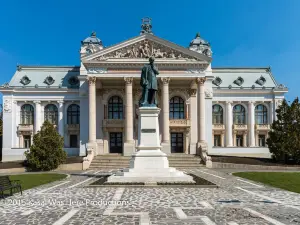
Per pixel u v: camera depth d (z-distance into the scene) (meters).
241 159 53.81
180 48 63.00
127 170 26.50
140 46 63.19
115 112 69.69
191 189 22.73
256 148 67.50
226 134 76.19
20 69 78.69
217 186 23.66
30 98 73.44
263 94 76.75
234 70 81.81
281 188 24.36
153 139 26.08
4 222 13.40
